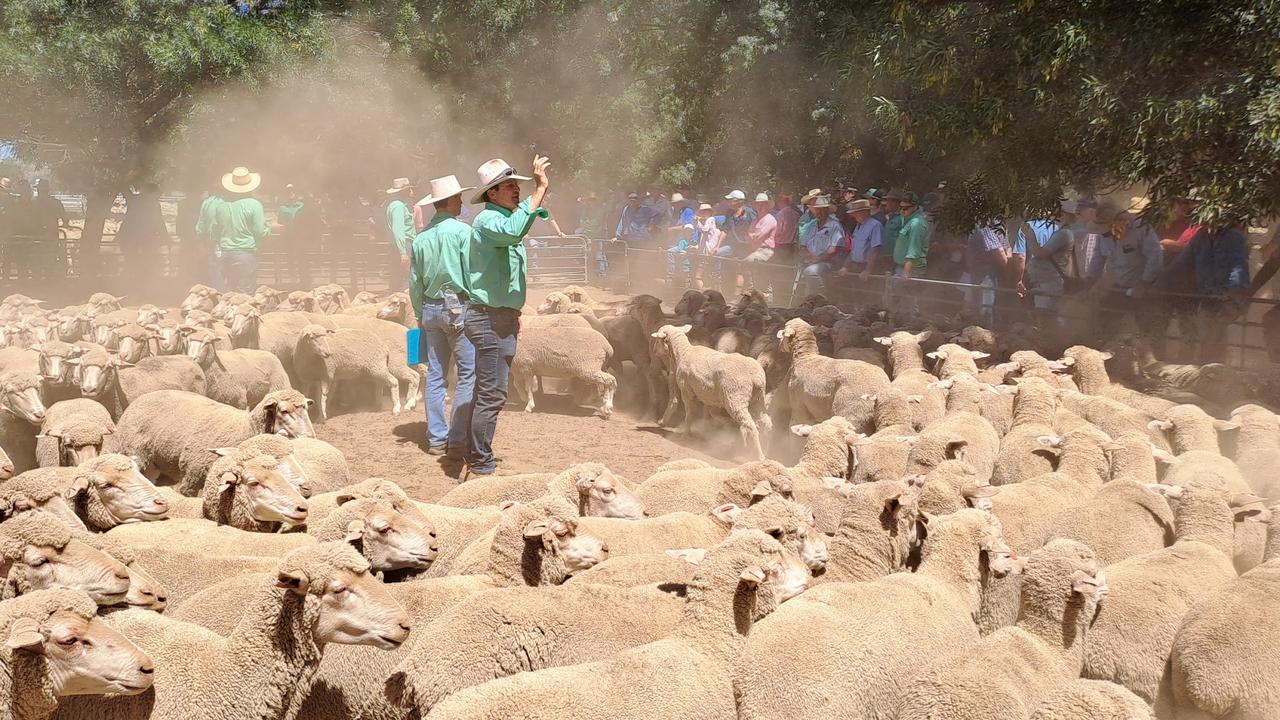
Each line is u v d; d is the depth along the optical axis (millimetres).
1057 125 13688
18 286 23984
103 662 4988
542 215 9828
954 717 4898
